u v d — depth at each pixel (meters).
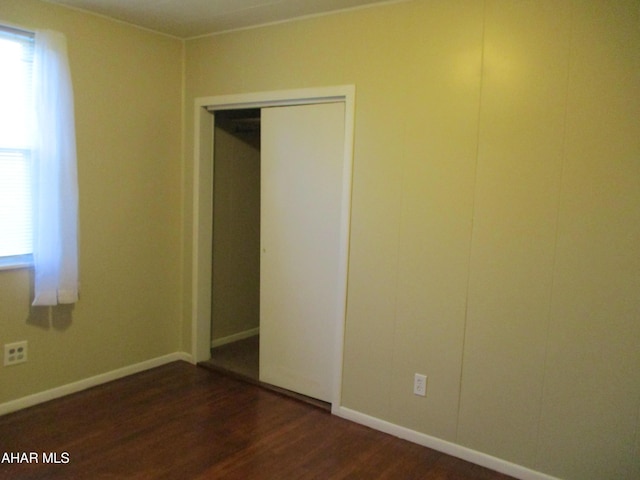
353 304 2.99
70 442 2.69
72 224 3.01
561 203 2.31
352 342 3.01
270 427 2.94
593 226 2.24
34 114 2.86
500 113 2.44
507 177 2.44
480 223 2.53
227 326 4.34
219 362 3.90
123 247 3.50
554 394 2.39
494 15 2.43
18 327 2.99
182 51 3.73
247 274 4.47
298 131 3.26
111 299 3.47
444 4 2.56
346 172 2.94
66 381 3.26
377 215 2.86
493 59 2.45
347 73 2.92
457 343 2.64
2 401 2.96
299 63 3.12
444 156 2.61
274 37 3.23
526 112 2.37
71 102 2.97
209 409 3.14
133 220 3.55
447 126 2.59
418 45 2.66
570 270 2.31
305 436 2.85
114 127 3.37
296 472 2.49
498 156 2.46
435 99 2.62
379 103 2.81
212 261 4.08
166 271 3.81
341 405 3.09
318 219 3.23
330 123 3.12
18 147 2.91
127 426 2.88
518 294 2.45
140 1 2.93
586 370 2.30
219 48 3.52
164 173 3.72
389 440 2.83
